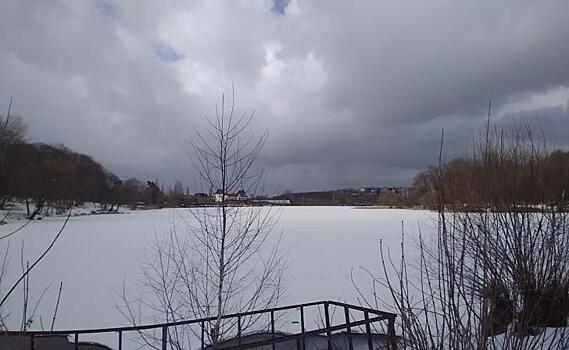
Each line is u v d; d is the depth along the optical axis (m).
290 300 13.07
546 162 4.61
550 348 3.18
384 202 90.56
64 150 40.56
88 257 24.91
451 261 2.90
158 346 9.30
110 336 10.36
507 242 3.73
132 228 44.34
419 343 2.81
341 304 5.85
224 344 7.02
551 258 3.72
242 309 8.38
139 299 13.40
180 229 35.19
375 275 17.19
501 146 4.47
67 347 9.80
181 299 9.87
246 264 19.27
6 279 18.17
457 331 2.72
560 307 3.54
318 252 25.19
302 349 6.30
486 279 3.19
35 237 36.38
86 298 14.44
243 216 6.81
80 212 56.72
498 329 3.18
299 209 106.94
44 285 16.83
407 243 25.72
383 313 4.65
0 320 3.62
